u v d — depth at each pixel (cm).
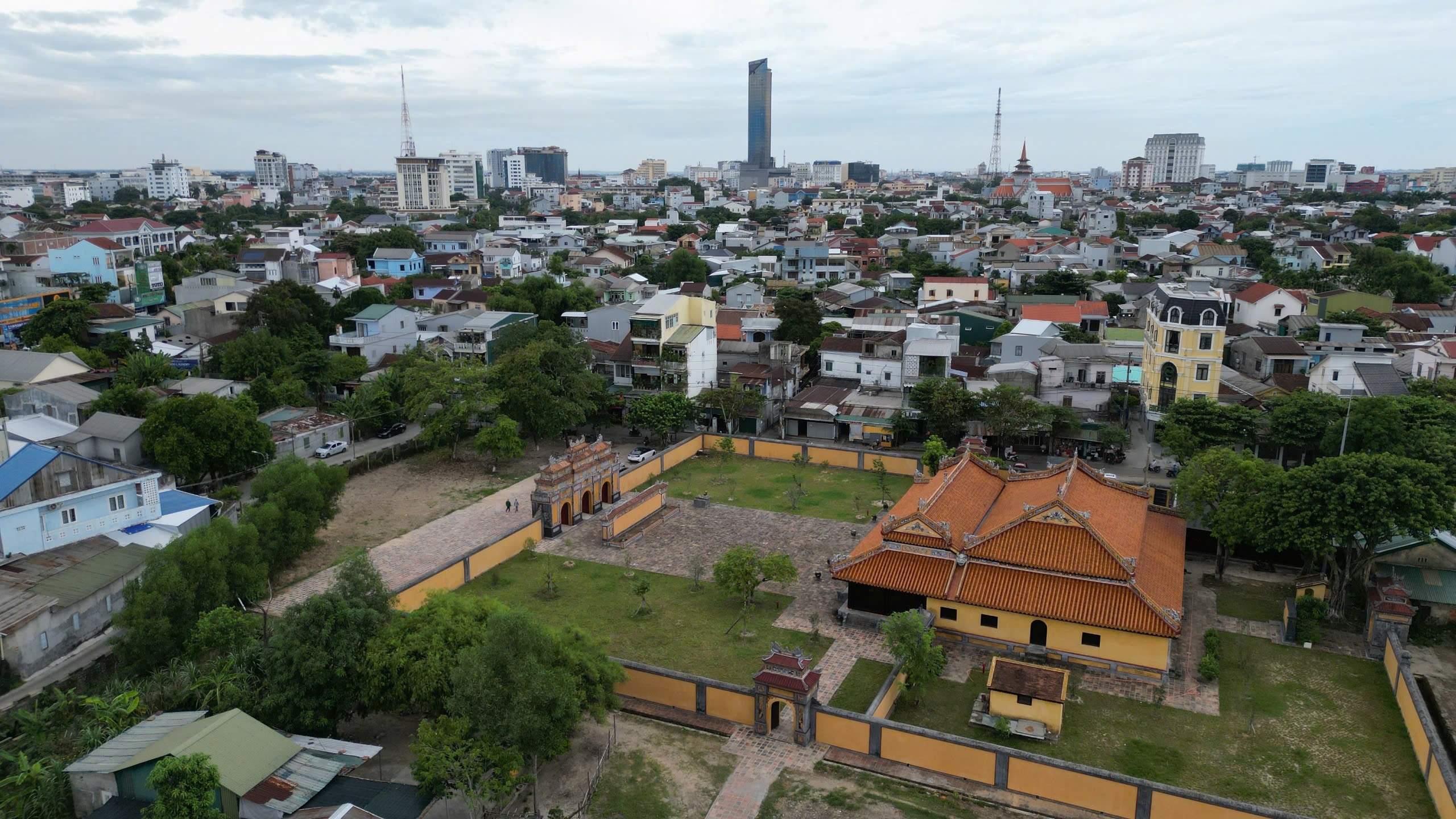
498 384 8625
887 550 5162
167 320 12469
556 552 6316
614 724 4122
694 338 9438
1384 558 5212
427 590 5234
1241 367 10006
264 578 5244
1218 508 5481
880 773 3750
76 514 5597
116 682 4262
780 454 8512
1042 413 8094
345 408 8844
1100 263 18138
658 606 5422
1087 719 4178
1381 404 6644
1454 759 3844
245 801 3178
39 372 8806
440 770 3152
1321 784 3678
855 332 10894
